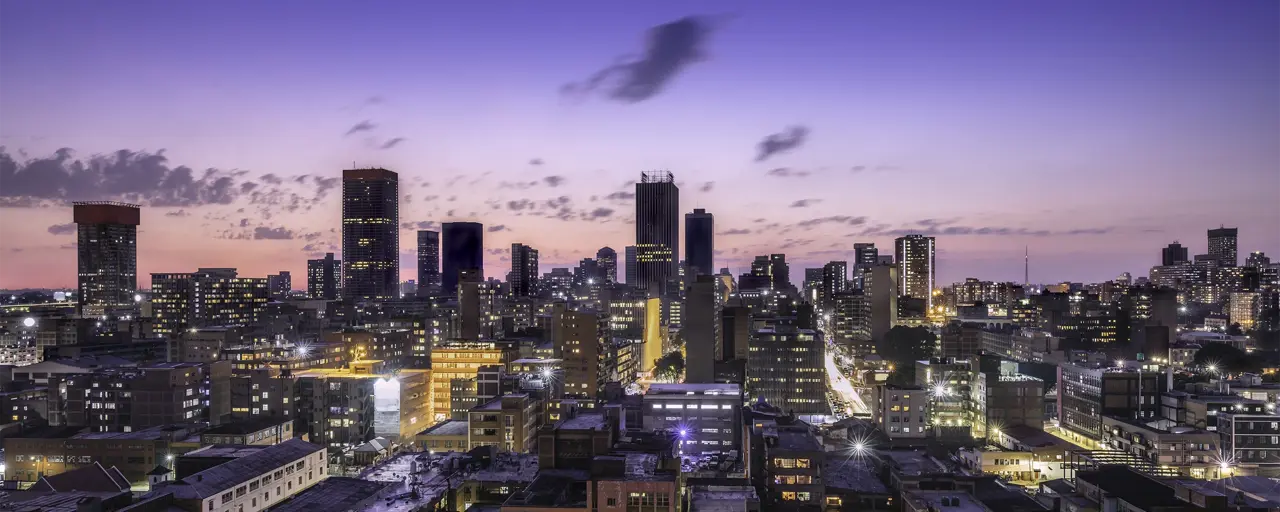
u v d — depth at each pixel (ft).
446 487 556.51
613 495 456.04
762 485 607.37
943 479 606.96
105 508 493.36
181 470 625.41
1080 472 641.40
